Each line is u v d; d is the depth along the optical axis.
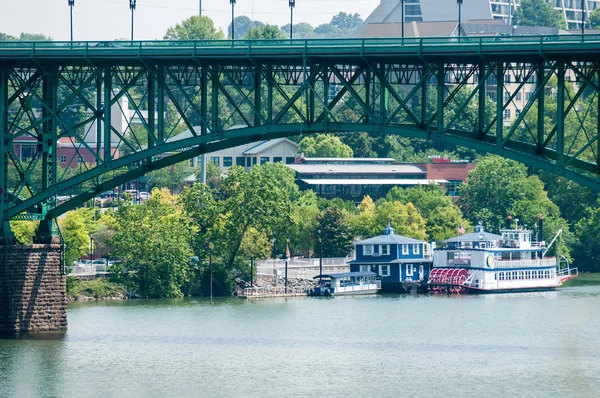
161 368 160.38
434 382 152.38
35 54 170.00
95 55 168.25
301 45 163.62
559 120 154.50
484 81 159.12
